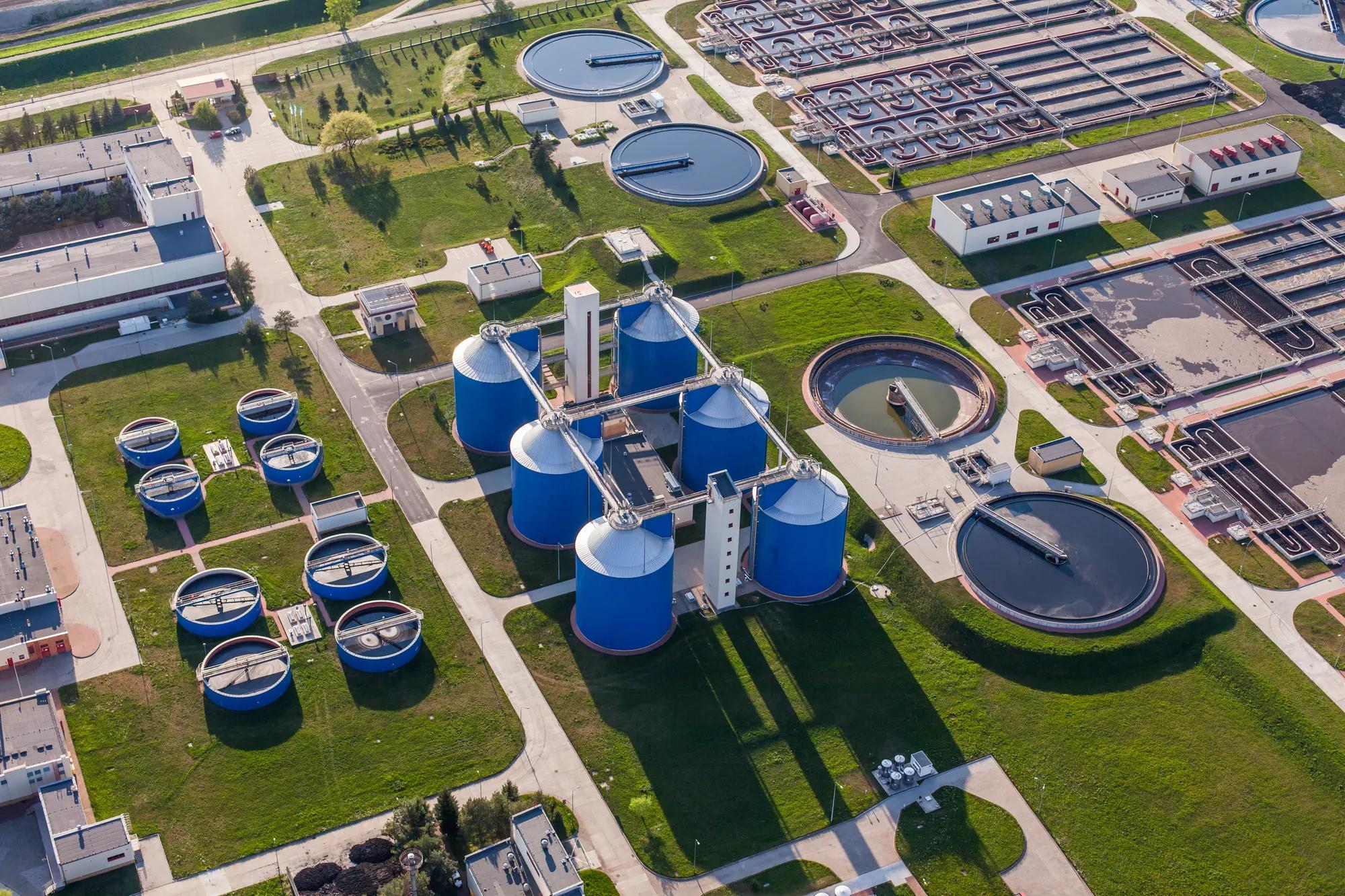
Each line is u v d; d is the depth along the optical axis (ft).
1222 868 614.75
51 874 600.80
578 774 646.33
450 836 614.34
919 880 606.96
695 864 609.83
